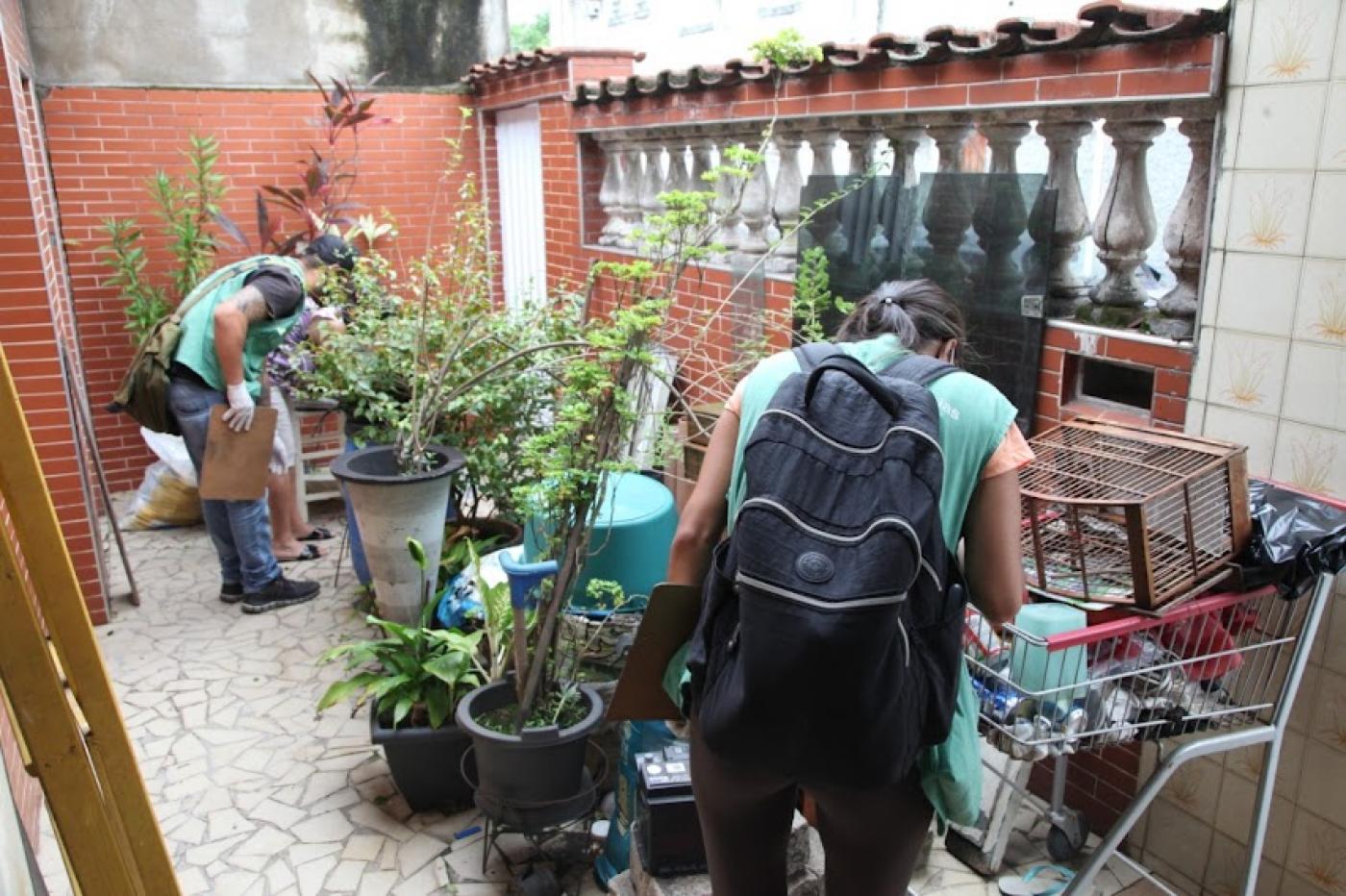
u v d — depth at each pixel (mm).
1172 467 2412
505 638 3471
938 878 3160
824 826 1960
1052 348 3312
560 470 2789
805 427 1719
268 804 3555
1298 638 2459
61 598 1549
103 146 6703
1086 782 3357
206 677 4430
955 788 1828
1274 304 2670
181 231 6660
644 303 2840
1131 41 2943
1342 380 2549
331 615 5027
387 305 5301
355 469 4387
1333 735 2703
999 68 3385
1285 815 2840
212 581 5469
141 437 6992
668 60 7605
